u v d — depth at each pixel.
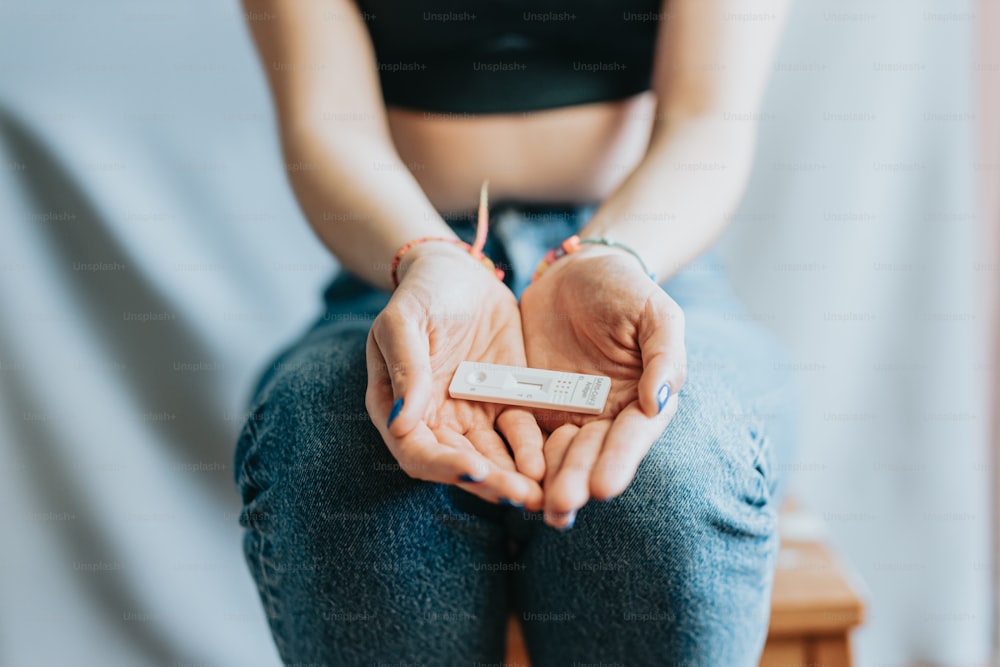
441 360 0.65
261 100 1.30
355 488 0.60
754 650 0.65
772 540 0.65
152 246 1.29
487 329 0.70
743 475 0.62
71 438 1.27
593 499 0.60
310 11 0.88
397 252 0.74
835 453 1.42
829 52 1.31
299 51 0.87
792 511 1.03
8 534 1.25
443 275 0.68
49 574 1.27
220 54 1.28
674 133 0.84
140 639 1.30
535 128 0.92
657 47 0.90
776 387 0.77
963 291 1.35
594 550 0.60
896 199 1.35
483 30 0.90
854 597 0.85
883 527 1.42
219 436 1.33
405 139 0.95
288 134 0.85
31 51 1.22
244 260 1.33
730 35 0.85
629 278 0.66
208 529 1.33
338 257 0.81
